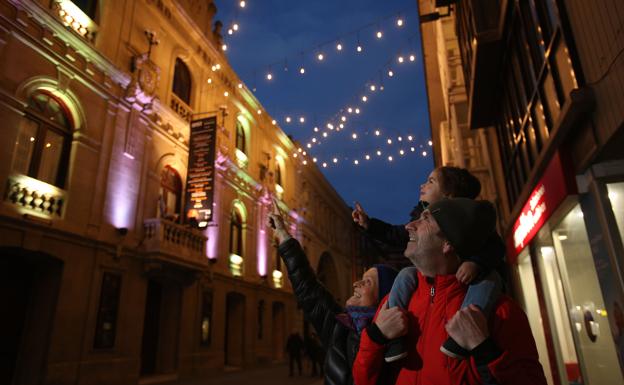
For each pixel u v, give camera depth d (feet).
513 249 30.50
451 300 4.64
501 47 25.12
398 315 4.71
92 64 39.45
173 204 50.24
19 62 32.58
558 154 16.78
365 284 6.76
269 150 81.92
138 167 43.88
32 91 33.58
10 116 31.48
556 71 17.10
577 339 19.40
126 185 41.88
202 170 49.03
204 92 59.16
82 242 35.94
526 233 25.39
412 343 4.71
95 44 40.55
